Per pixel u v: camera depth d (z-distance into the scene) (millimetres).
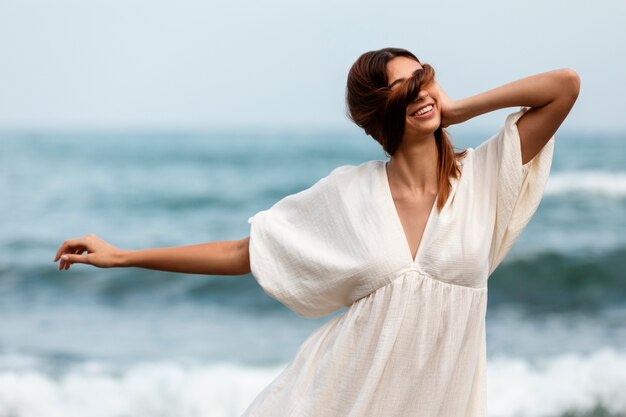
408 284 3750
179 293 18094
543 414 11070
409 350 3775
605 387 11742
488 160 3906
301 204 4090
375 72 3787
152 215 30109
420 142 3848
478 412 3916
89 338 14930
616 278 18625
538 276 18672
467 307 3771
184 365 12898
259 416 3988
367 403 3766
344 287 3902
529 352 13266
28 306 17703
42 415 11266
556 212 25641
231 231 27750
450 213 3785
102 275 18922
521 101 3750
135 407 11461
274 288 4055
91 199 32812
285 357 13383
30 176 40125
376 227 3830
